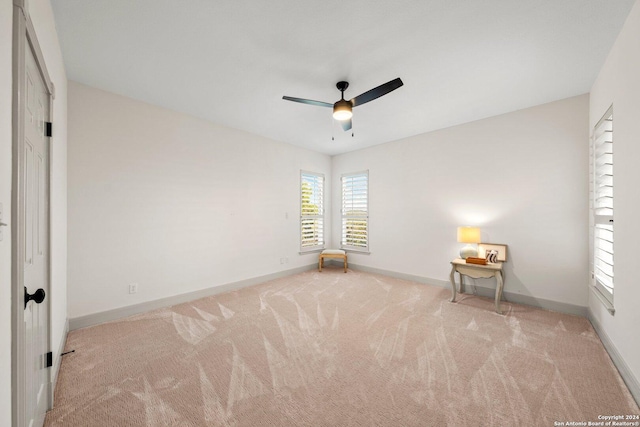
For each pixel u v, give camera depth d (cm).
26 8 107
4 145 90
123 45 219
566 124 315
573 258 311
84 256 276
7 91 93
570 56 233
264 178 462
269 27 199
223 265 400
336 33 205
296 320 292
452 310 322
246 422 151
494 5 177
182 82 278
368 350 229
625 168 197
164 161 338
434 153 434
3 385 89
